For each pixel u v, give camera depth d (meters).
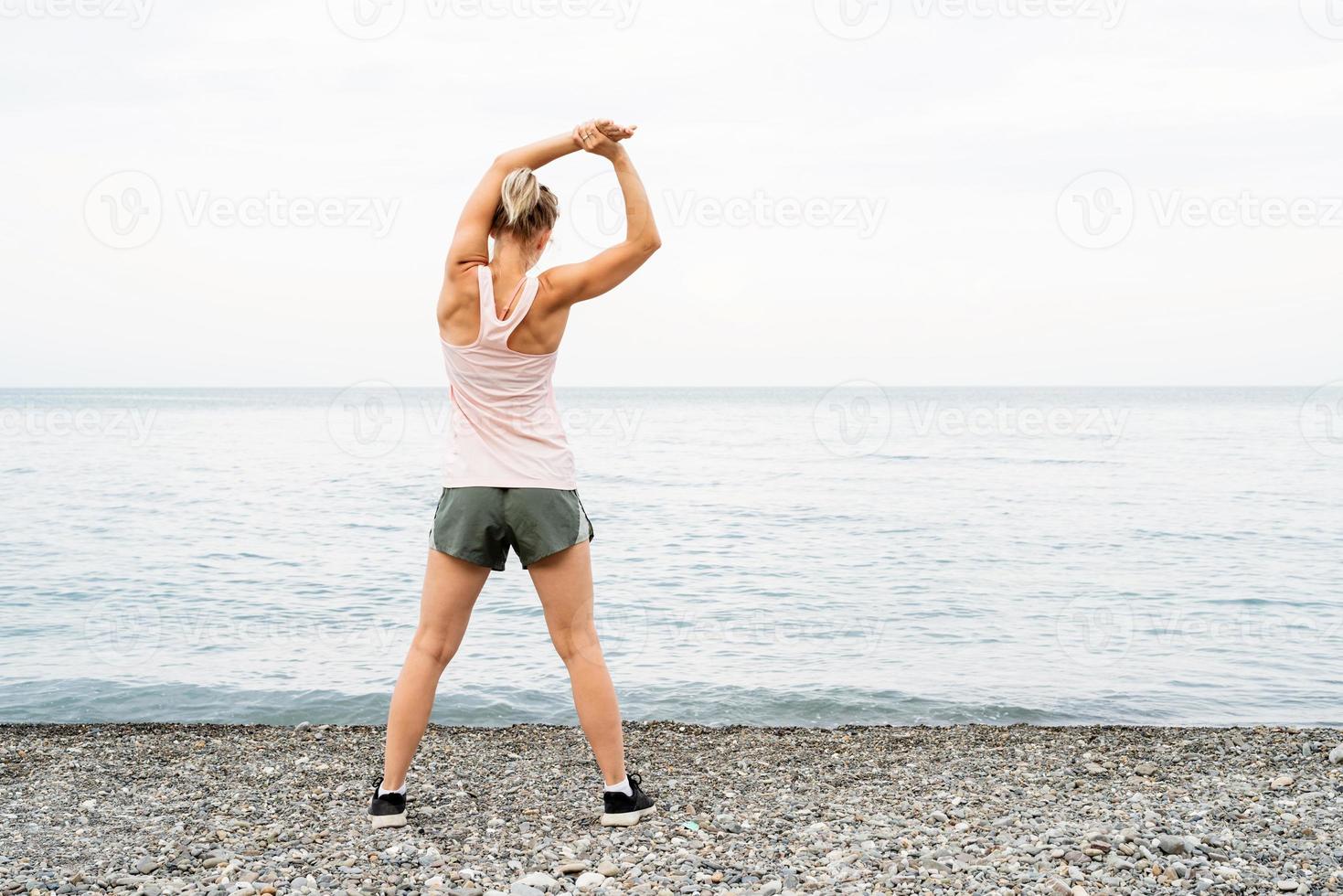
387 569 12.91
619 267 3.38
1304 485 25.53
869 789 4.55
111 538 15.62
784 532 16.91
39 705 6.74
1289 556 14.52
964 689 7.33
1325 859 3.38
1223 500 21.94
